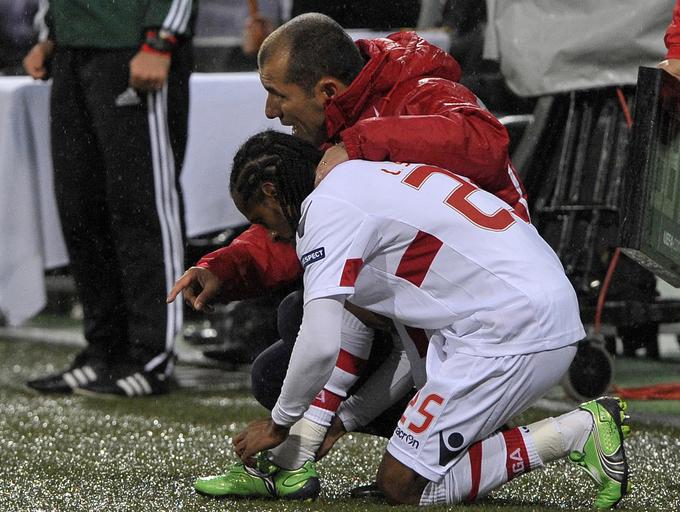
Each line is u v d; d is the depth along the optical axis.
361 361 9.02
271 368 9.23
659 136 8.95
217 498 9.10
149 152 14.68
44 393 15.39
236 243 9.61
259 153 8.60
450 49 15.20
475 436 8.34
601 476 8.55
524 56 13.64
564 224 14.00
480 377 8.16
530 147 14.29
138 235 14.88
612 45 13.22
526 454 8.48
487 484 8.48
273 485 8.98
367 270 8.41
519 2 13.73
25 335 22.05
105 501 9.10
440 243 8.26
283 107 8.95
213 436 12.19
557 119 14.32
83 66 14.73
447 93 8.73
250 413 13.60
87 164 15.06
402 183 8.33
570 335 8.34
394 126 8.37
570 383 13.64
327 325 8.00
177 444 11.75
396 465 8.41
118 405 14.33
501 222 8.38
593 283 13.88
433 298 8.37
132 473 10.30
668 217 9.20
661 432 12.02
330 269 8.02
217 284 9.41
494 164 8.51
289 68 8.78
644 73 8.88
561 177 14.12
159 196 14.78
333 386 8.99
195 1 14.63
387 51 8.82
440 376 8.26
